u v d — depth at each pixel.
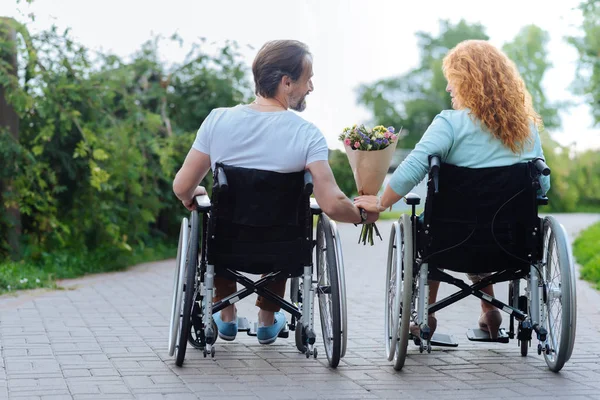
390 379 5.07
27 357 5.64
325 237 5.45
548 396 4.62
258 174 5.14
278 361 5.61
